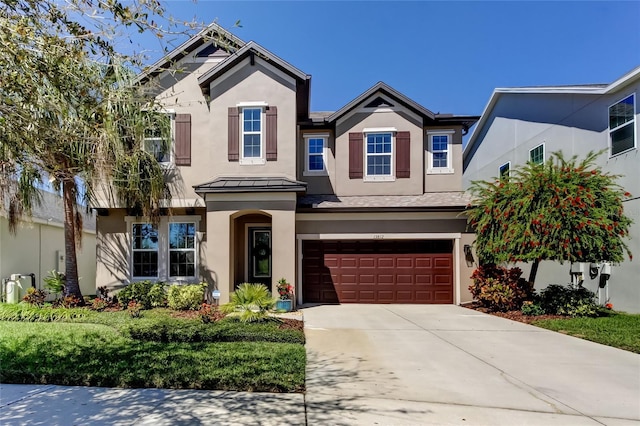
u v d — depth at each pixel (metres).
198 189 11.80
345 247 13.83
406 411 4.38
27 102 3.89
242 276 14.51
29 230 14.95
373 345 7.44
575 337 8.22
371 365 6.12
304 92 14.04
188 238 13.55
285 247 11.95
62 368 5.51
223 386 5.03
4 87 3.73
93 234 19.25
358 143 14.62
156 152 13.16
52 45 3.65
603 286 12.25
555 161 14.45
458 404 4.61
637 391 5.09
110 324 9.00
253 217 14.64
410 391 5.02
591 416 4.32
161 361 5.85
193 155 13.40
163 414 4.24
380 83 14.36
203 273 13.23
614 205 10.09
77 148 5.65
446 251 13.70
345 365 6.12
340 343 7.59
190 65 13.61
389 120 14.60
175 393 4.88
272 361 5.91
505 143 18.36
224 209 12.07
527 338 8.12
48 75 3.82
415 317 10.68
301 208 13.27
